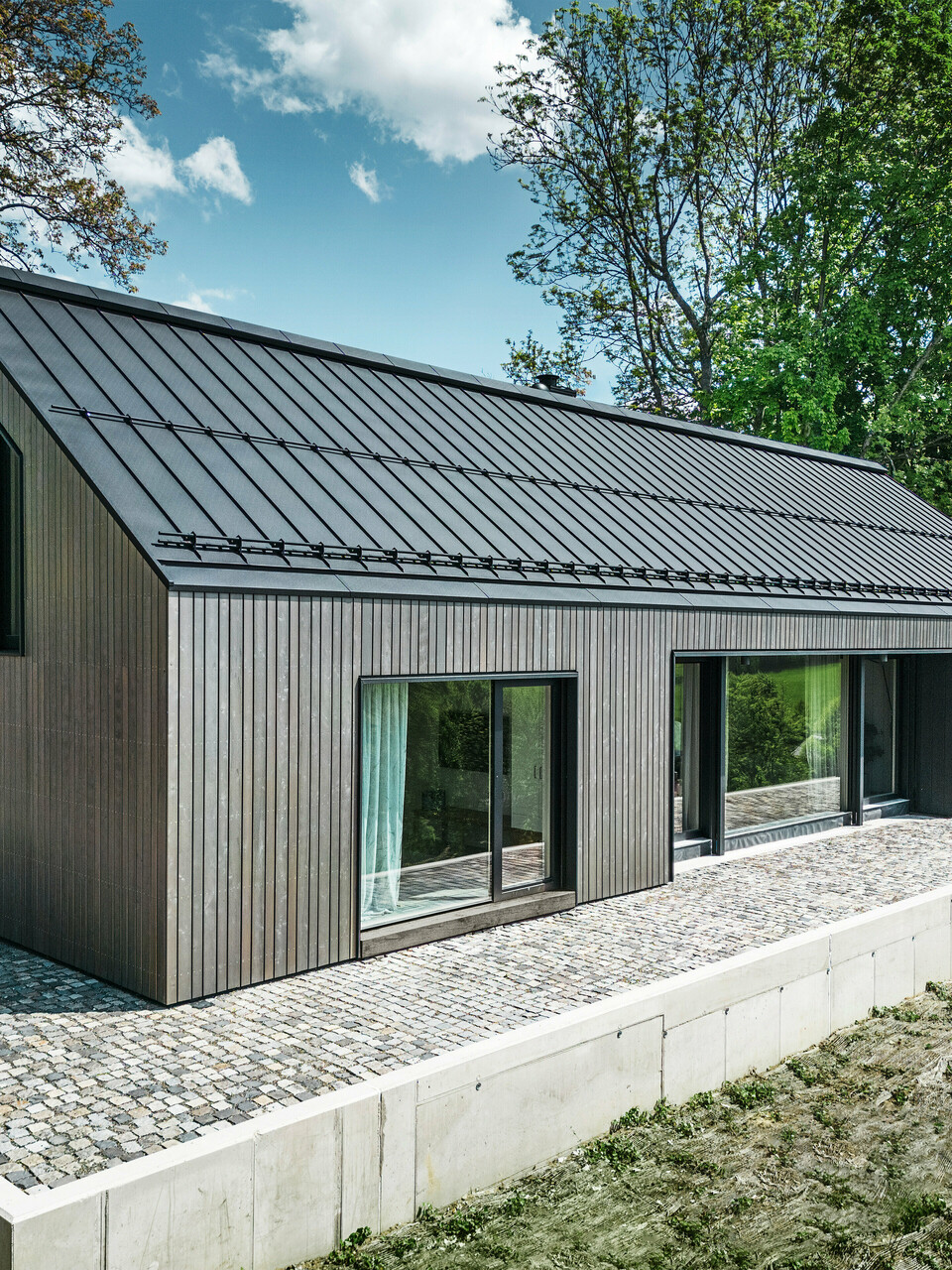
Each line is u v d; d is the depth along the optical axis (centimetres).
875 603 1569
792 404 3027
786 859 1366
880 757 1716
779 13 3095
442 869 1011
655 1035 752
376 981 845
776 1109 774
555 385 1825
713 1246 594
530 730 1098
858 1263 588
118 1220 473
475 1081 633
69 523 867
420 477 1179
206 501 895
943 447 3250
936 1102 788
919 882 1233
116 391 989
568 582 1136
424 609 958
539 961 906
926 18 2781
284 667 843
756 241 3356
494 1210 618
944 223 2803
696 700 1366
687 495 1589
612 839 1162
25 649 927
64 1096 610
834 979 925
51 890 898
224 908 805
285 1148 538
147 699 782
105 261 2838
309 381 1268
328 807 882
